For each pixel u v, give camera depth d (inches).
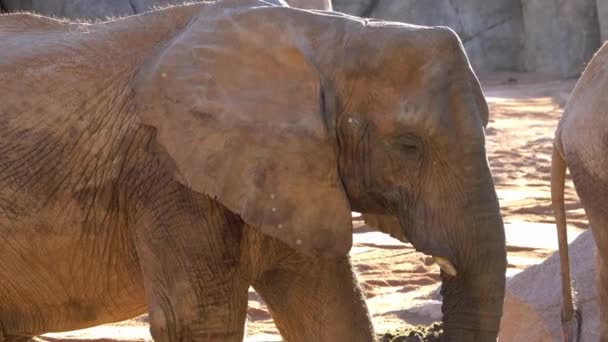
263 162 319.9
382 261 690.8
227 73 326.0
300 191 319.6
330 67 322.3
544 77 2086.6
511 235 746.8
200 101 324.5
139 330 534.3
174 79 328.2
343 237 320.8
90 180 339.0
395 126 316.2
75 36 353.7
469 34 2213.3
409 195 319.0
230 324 334.6
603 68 406.3
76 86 343.3
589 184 404.8
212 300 331.0
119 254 343.6
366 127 320.5
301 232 319.9
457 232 313.9
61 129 341.4
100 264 345.1
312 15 329.1
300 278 361.7
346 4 2230.6
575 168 407.8
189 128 324.5
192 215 330.3
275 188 319.3
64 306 353.1
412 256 703.1
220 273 331.9
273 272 364.2
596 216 406.6
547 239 734.5
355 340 365.7
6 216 343.0
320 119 319.3
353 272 368.8
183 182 323.0
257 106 322.0
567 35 2086.6
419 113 313.3
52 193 340.8
